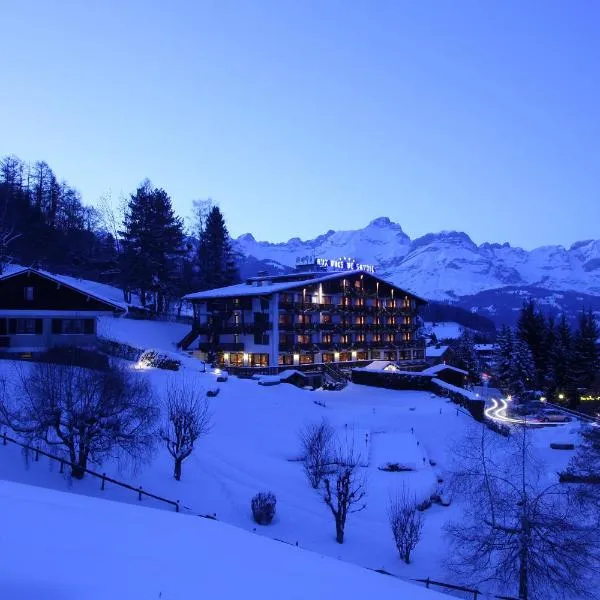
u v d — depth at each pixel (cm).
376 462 3175
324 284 7125
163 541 1056
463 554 2053
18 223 8175
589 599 1895
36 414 2188
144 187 8150
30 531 980
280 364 6419
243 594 828
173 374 4241
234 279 8831
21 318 4262
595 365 7456
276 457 3170
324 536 2191
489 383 8738
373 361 6962
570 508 2127
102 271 8988
